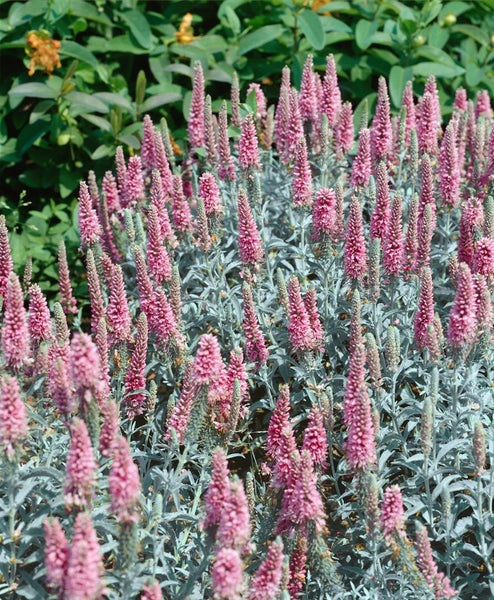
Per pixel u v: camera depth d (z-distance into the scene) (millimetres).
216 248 8430
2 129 11422
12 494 5816
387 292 7988
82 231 8688
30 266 8320
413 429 7598
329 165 9930
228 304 8445
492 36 12539
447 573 6625
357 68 12523
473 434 6617
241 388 6840
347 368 7816
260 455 7934
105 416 5742
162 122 9820
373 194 8836
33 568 6727
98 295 7340
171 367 7945
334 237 8109
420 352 7824
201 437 6746
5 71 11672
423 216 7609
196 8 13031
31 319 6977
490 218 7469
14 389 5512
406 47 12031
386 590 6250
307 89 9656
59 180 11344
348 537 6961
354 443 5973
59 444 6961
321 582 6191
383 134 9250
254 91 10109
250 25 12281
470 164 9773
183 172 9953
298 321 7137
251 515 6574
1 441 5574
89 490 5359
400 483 7383
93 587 4898
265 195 9734
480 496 6422
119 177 9492
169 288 8039
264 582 5285
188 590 5855
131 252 8633
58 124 11031
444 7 12820
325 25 11898
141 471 7027
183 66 11383
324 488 7434
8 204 11438
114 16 12148
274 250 9328
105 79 11453
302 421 8078
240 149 8820
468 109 10102
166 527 6508
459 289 6617
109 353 7336
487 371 7234
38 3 11336
